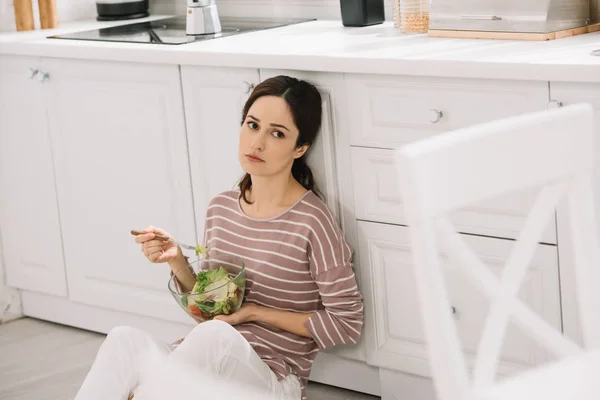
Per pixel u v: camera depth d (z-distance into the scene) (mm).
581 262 1596
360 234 2424
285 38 2709
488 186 1446
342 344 2537
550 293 2156
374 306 2451
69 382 2805
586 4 2414
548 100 2047
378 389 2551
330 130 2395
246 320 2348
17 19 3230
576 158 1558
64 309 3193
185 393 2035
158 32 3020
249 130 2348
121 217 2918
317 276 2352
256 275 2398
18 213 3182
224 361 2082
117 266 2973
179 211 2779
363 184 2381
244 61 2461
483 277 1471
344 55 2307
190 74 2611
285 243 2361
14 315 3311
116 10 3434
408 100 2248
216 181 2670
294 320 2359
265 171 2332
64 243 3082
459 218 2240
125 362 2082
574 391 1482
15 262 3242
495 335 1504
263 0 3307
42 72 2945
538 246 2145
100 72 2816
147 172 2811
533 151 1507
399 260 2379
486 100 2135
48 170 3049
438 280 1361
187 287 2496
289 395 2260
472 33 2445
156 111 2730
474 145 1423
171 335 2934
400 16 2660
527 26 2344
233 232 2443
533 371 1559
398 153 1355
